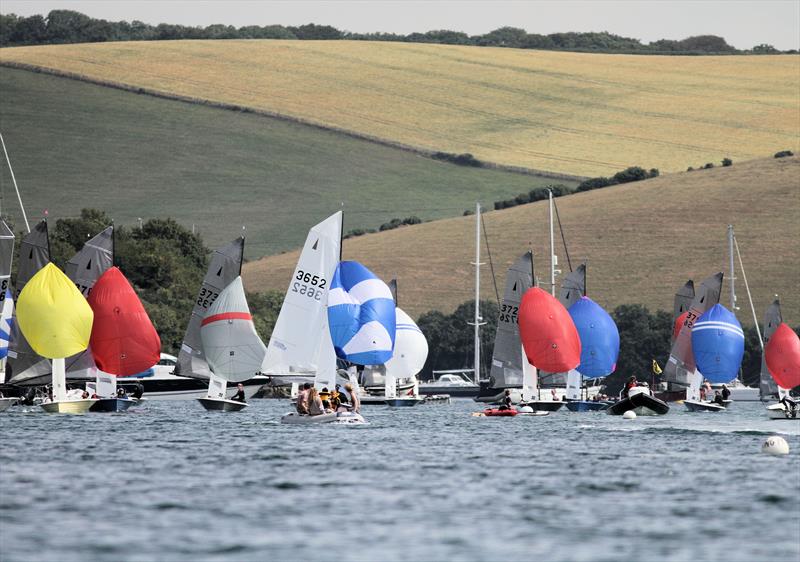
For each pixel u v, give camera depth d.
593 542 113.44
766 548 111.00
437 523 122.62
